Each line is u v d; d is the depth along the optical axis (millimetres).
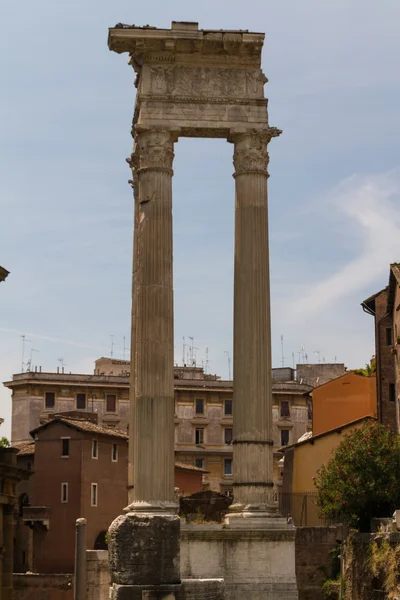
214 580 36969
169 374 39406
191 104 41562
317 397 89625
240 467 39938
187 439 148500
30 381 149625
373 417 79500
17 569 107375
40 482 108812
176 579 37000
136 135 41875
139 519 37125
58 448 108438
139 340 39719
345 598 56750
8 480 71375
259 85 42062
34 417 149000
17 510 109188
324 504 61812
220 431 149625
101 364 167000
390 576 48406
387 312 79250
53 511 107188
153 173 40719
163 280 39938
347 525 66500
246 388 40312
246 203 41375
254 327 40594
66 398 150375
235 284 41250
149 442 38812
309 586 66375
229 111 41719
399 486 59750
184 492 117250
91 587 76875
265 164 41750
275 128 41781
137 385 39531
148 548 36938
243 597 38656
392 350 75688
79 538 75812
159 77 41625
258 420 40125
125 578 36656
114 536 37188
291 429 150750
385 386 79125
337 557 66000
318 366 156750
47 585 95000
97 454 109000
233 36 41688
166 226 40375
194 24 41906
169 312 39844
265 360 40500
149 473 38625
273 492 40031
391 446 60875
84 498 106250
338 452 62281
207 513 54812
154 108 41281
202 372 161625
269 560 39094
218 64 42000
